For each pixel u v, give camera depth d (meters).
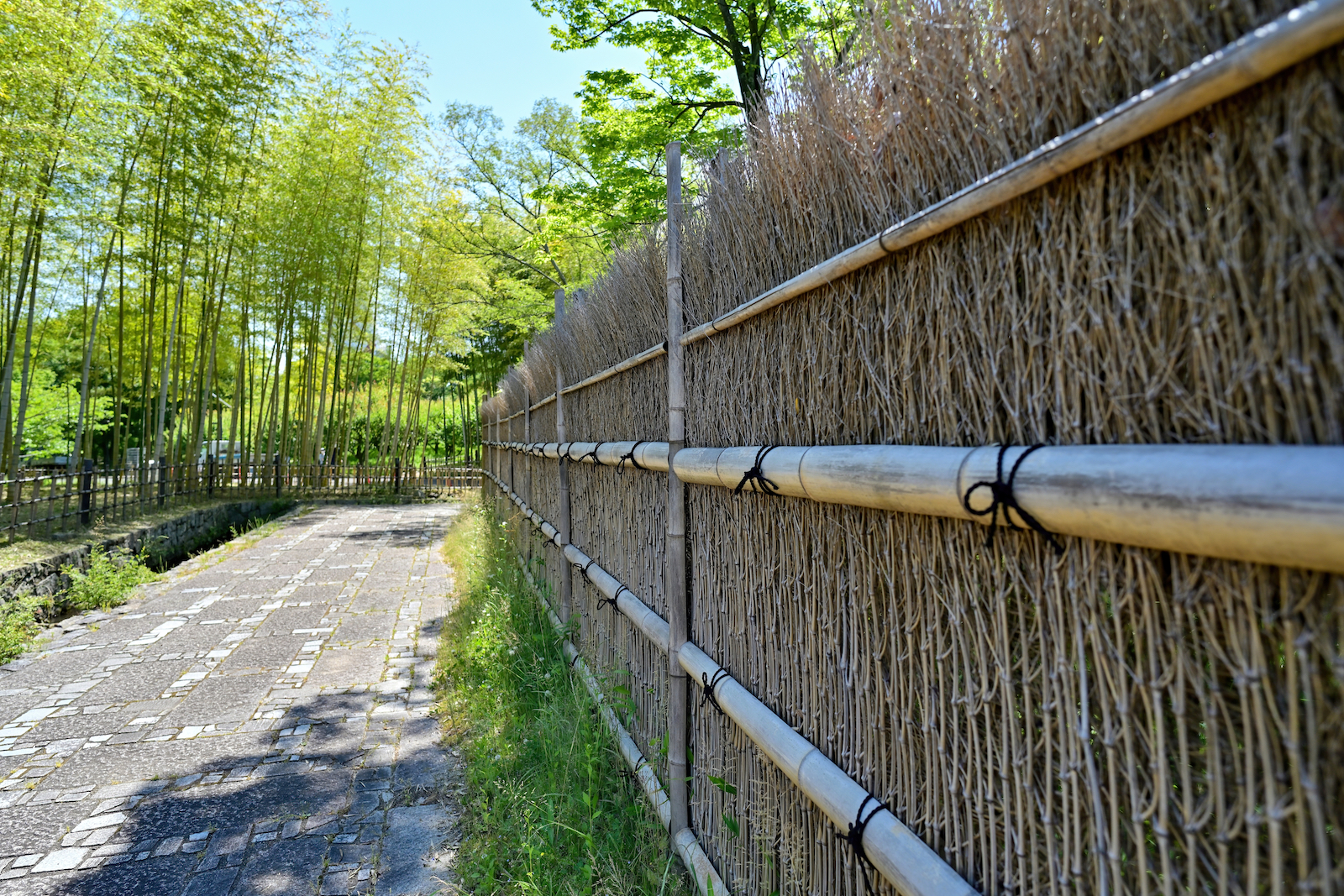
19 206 6.96
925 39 1.09
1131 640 0.81
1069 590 0.86
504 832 2.42
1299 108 0.62
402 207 14.28
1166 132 0.75
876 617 1.28
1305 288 0.63
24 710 3.70
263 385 14.55
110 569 6.23
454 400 28.97
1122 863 0.81
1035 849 0.93
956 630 1.07
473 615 4.80
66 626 5.27
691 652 2.19
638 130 8.73
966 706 1.05
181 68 8.47
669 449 2.34
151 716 3.62
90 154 7.34
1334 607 0.60
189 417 12.37
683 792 2.30
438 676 4.12
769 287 1.73
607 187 9.13
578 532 4.18
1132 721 0.80
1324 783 0.63
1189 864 0.74
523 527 6.58
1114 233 0.81
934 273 1.12
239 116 10.08
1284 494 0.58
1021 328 0.96
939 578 1.11
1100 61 0.82
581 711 2.96
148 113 8.45
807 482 1.40
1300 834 0.64
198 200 9.57
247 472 13.35
